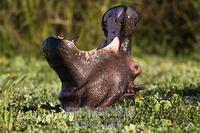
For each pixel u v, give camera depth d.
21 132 23.97
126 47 27.47
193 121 25.58
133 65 27.45
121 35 27.41
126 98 27.78
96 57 26.81
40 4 59.97
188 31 63.50
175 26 63.59
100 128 24.31
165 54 63.31
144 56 61.56
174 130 23.73
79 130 23.95
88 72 26.55
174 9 62.94
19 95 32.38
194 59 60.91
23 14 59.84
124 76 27.09
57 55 25.77
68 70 26.20
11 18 60.12
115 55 27.17
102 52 27.00
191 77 42.44
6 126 24.62
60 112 27.02
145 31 62.81
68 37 59.53
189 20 63.09
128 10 27.45
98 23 59.62
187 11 63.09
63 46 25.75
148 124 25.03
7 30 59.91
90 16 60.03
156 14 62.66
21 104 29.77
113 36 27.44
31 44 59.78
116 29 27.44
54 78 45.62
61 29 60.50
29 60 56.81
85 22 60.12
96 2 59.78
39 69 51.66
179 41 64.25
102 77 26.72
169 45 64.19
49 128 24.42
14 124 24.97
